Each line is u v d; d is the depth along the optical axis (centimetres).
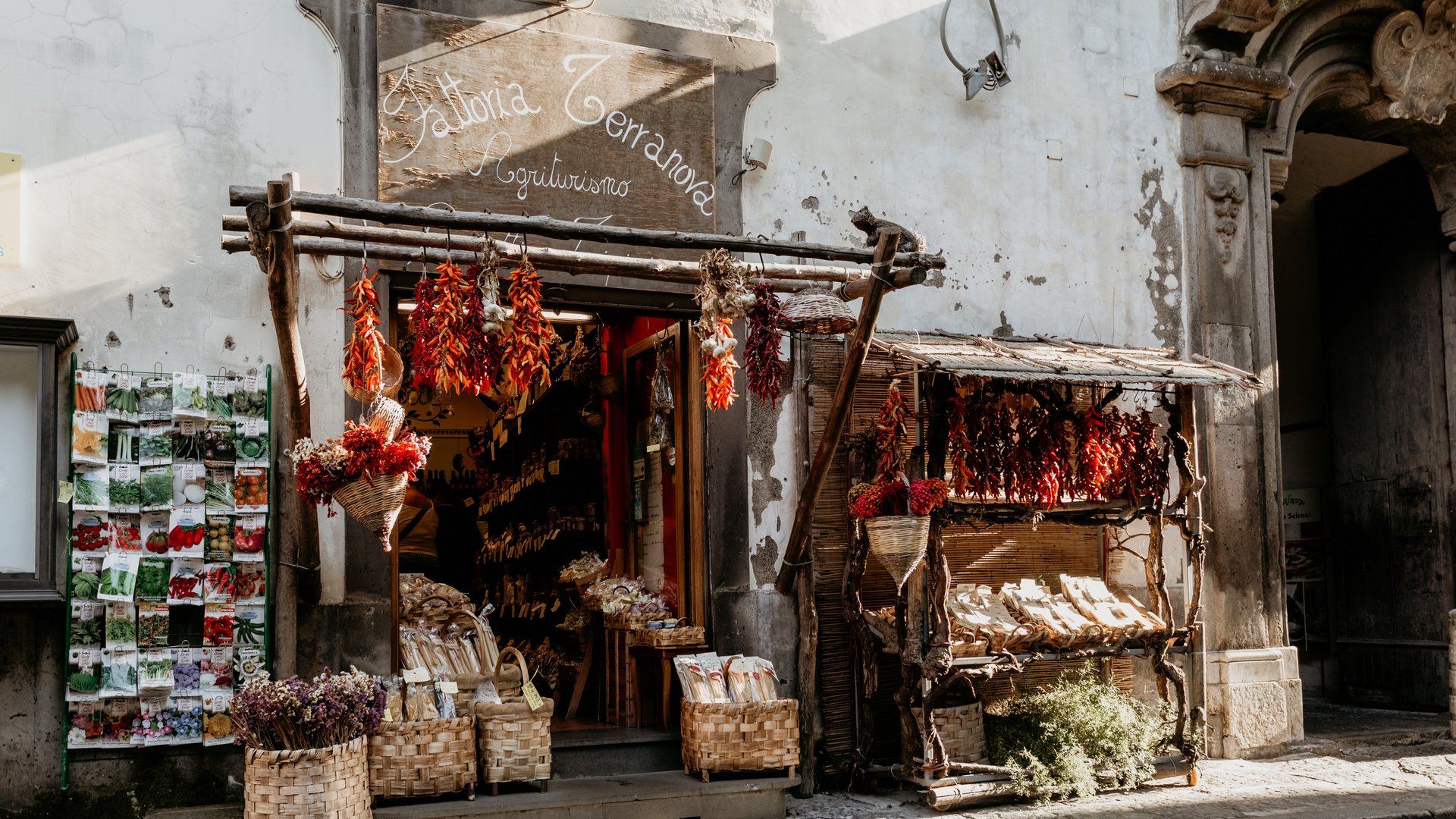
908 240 564
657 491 728
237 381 557
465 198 612
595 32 652
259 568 552
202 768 543
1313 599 1089
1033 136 776
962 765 618
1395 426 1002
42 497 525
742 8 696
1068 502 671
